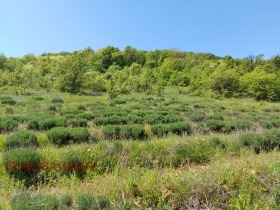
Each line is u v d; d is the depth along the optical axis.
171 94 38.06
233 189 3.59
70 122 11.12
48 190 4.10
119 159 5.33
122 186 3.51
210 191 3.38
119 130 9.25
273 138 7.26
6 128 9.88
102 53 73.75
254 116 18.11
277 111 26.19
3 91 30.62
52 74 45.44
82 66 38.00
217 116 15.43
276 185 3.44
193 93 38.56
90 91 37.19
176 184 3.47
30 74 38.69
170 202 3.22
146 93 37.12
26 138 7.57
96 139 8.86
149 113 15.59
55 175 4.78
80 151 5.46
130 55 76.19
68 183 4.36
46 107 17.86
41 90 34.31
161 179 3.66
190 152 5.97
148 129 10.01
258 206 3.19
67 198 3.03
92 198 3.01
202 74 48.69
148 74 47.59
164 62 70.50
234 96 39.44
